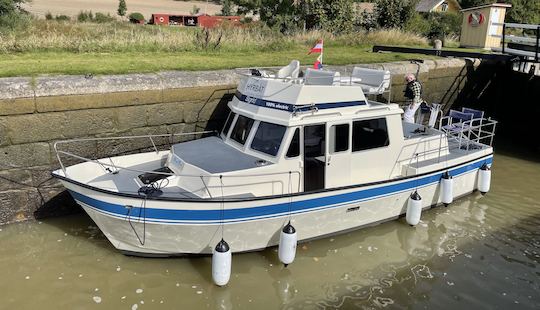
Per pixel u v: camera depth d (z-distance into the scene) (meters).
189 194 6.41
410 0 22.73
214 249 6.04
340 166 7.09
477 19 18.05
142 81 8.16
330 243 7.39
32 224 7.48
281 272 6.61
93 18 35.81
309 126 6.67
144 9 57.22
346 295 6.24
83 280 6.26
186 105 8.71
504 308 6.07
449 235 7.86
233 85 9.18
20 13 19.27
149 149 8.48
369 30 20.44
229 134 7.49
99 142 7.91
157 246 6.45
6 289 6.02
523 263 7.11
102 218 6.35
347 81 7.98
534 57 13.16
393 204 7.71
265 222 6.50
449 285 6.53
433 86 13.46
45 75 7.76
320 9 20.06
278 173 6.57
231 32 15.16
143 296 6.01
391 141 7.64
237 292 6.18
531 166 11.62
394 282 6.55
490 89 15.36
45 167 7.50
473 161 8.91
